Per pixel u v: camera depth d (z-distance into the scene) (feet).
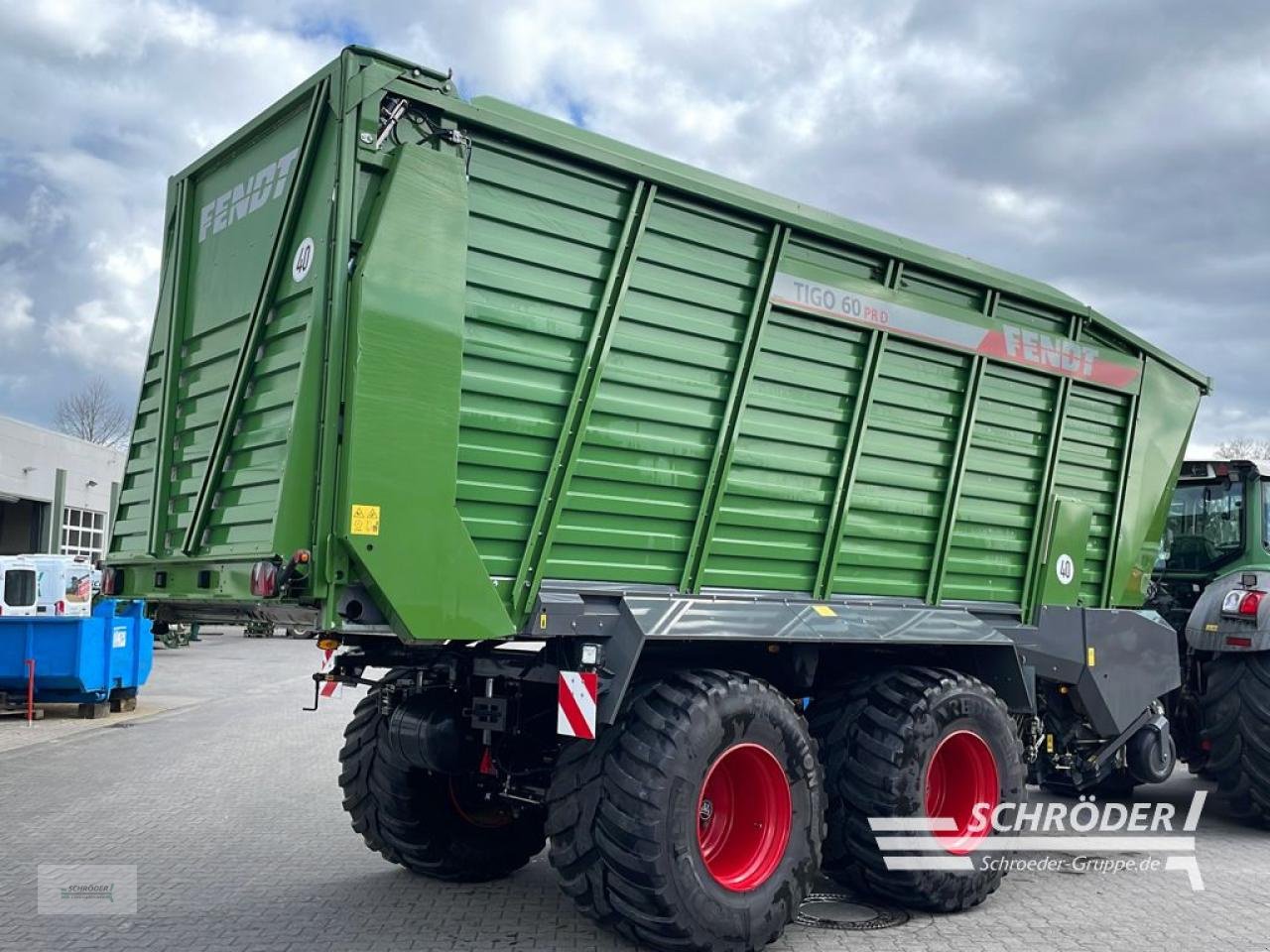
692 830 14.88
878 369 19.58
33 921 17.04
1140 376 25.02
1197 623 25.70
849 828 17.97
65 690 44.83
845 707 18.56
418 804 19.07
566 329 15.79
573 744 15.62
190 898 18.49
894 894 17.92
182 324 18.02
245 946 15.83
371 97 14.23
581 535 16.01
